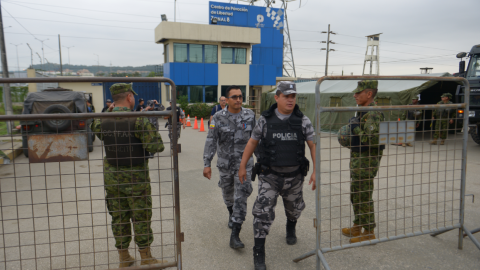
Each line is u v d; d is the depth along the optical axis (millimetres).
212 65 22531
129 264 2740
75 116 2137
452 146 9203
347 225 3682
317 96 2408
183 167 6910
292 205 2926
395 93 11039
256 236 2730
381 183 5457
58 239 3377
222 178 3395
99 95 22203
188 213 4121
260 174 2748
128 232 2654
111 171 2445
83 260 2936
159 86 23672
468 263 2840
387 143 2770
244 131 3238
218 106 7125
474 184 5340
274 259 2924
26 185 5535
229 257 2984
